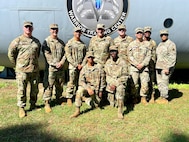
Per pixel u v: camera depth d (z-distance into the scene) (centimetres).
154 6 654
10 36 686
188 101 623
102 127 481
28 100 625
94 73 551
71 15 652
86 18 648
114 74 539
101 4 641
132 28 664
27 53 509
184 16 664
